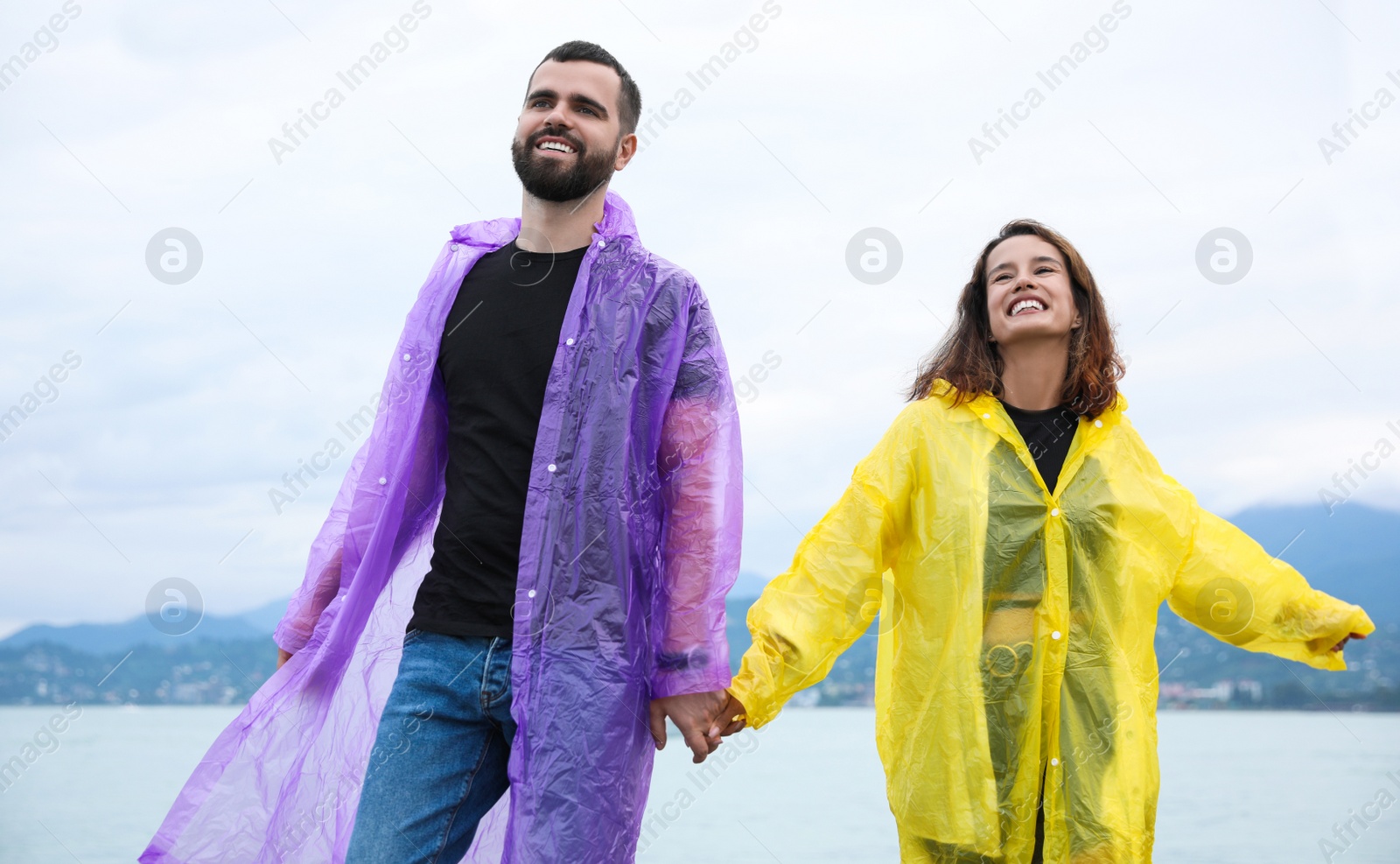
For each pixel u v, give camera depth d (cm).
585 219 220
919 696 208
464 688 197
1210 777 1088
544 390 206
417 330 223
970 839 198
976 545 209
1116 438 221
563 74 218
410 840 195
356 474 225
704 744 205
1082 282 229
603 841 194
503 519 201
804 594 215
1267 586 217
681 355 215
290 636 222
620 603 201
